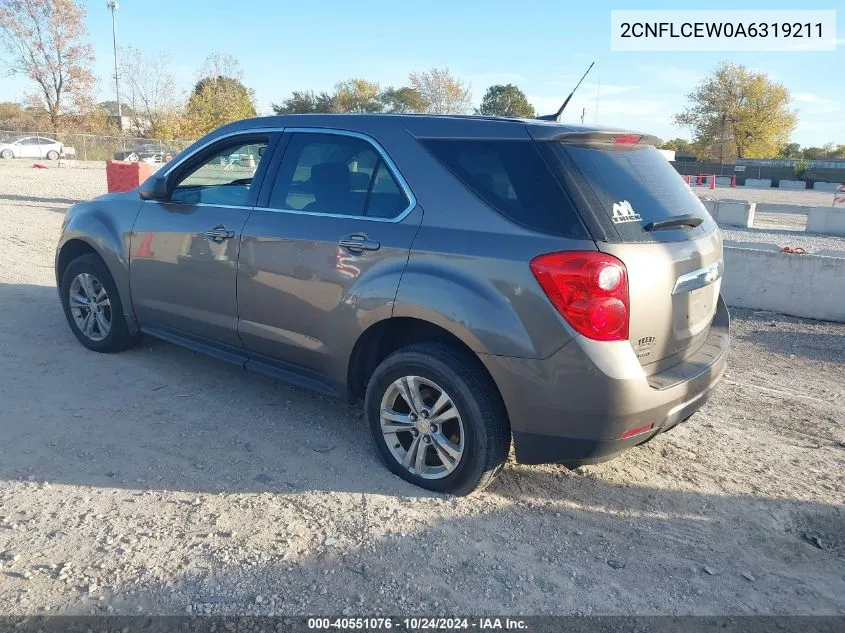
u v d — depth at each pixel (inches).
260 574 116.7
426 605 112.2
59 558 118.3
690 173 2283.5
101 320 213.8
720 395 215.6
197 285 180.5
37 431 162.7
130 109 2242.9
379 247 144.5
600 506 145.1
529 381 128.5
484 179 137.2
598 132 137.4
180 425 170.7
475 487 141.0
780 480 161.0
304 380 165.6
